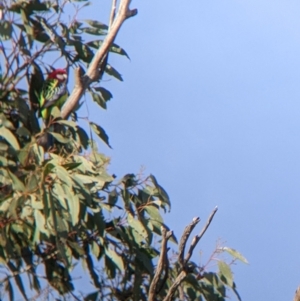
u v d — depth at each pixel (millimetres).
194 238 16328
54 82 21062
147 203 19641
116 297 19844
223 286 19219
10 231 18562
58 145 20578
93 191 19219
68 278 19656
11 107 20422
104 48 20250
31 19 21000
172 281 19125
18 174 18469
